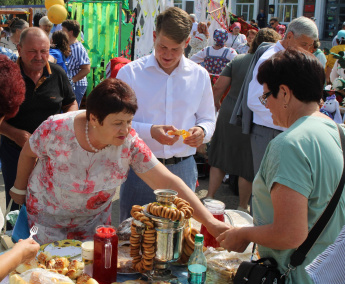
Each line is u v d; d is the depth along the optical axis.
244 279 1.75
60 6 4.55
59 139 2.03
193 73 2.77
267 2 18.89
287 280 1.71
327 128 1.68
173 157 2.78
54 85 3.31
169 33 2.49
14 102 1.62
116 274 1.88
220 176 4.68
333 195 1.63
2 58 1.69
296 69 1.66
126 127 1.91
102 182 2.11
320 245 1.67
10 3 19.89
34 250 1.65
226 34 6.86
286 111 1.74
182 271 2.00
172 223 1.83
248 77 3.74
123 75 2.74
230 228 2.04
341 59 5.77
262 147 3.59
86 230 2.30
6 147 3.26
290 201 1.56
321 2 18.52
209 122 2.86
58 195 2.14
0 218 1.78
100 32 8.30
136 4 9.43
